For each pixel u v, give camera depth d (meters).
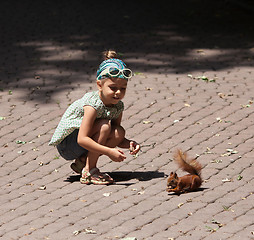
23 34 13.21
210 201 5.65
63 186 6.25
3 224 5.30
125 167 6.73
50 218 5.40
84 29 13.56
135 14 15.07
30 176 6.54
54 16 14.90
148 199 5.78
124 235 4.98
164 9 15.63
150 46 12.11
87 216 5.42
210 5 15.97
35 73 10.45
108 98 6.00
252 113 8.29
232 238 4.85
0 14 15.20
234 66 10.67
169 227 5.11
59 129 6.25
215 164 6.62
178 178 5.83
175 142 7.37
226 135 7.52
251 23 13.94
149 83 9.76
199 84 9.66
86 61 11.12
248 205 5.52
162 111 8.46
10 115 8.51
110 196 5.90
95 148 5.98
